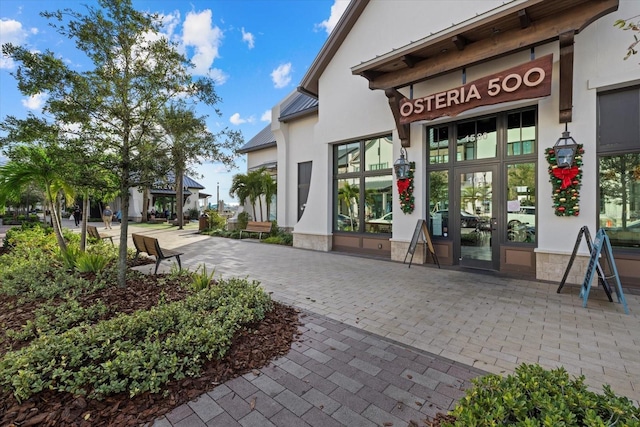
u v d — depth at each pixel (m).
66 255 5.86
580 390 1.63
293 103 13.27
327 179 9.45
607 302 4.54
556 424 1.29
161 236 13.99
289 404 2.26
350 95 8.74
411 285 5.55
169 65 4.56
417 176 7.41
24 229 10.60
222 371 2.62
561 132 5.54
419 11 7.29
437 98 6.49
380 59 6.61
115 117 4.45
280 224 13.20
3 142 4.27
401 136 7.42
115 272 5.37
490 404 1.52
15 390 2.14
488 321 3.88
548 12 5.01
